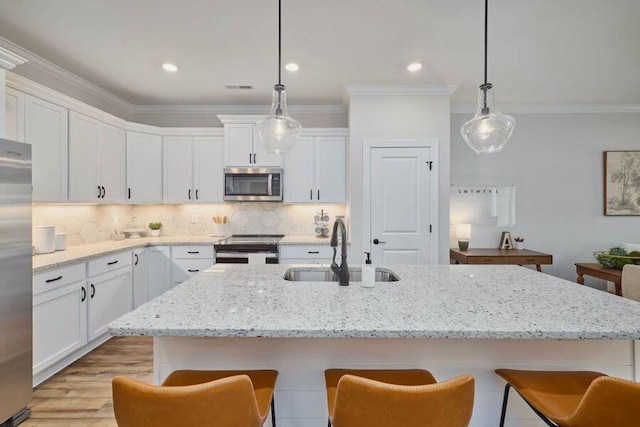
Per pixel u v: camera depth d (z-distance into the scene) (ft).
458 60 10.00
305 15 7.66
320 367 4.75
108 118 11.41
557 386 4.13
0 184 6.04
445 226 12.21
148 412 3.00
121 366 8.62
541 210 14.61
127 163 12.45
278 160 13.41
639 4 7.33
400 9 7.46
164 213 14.55
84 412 6.74
